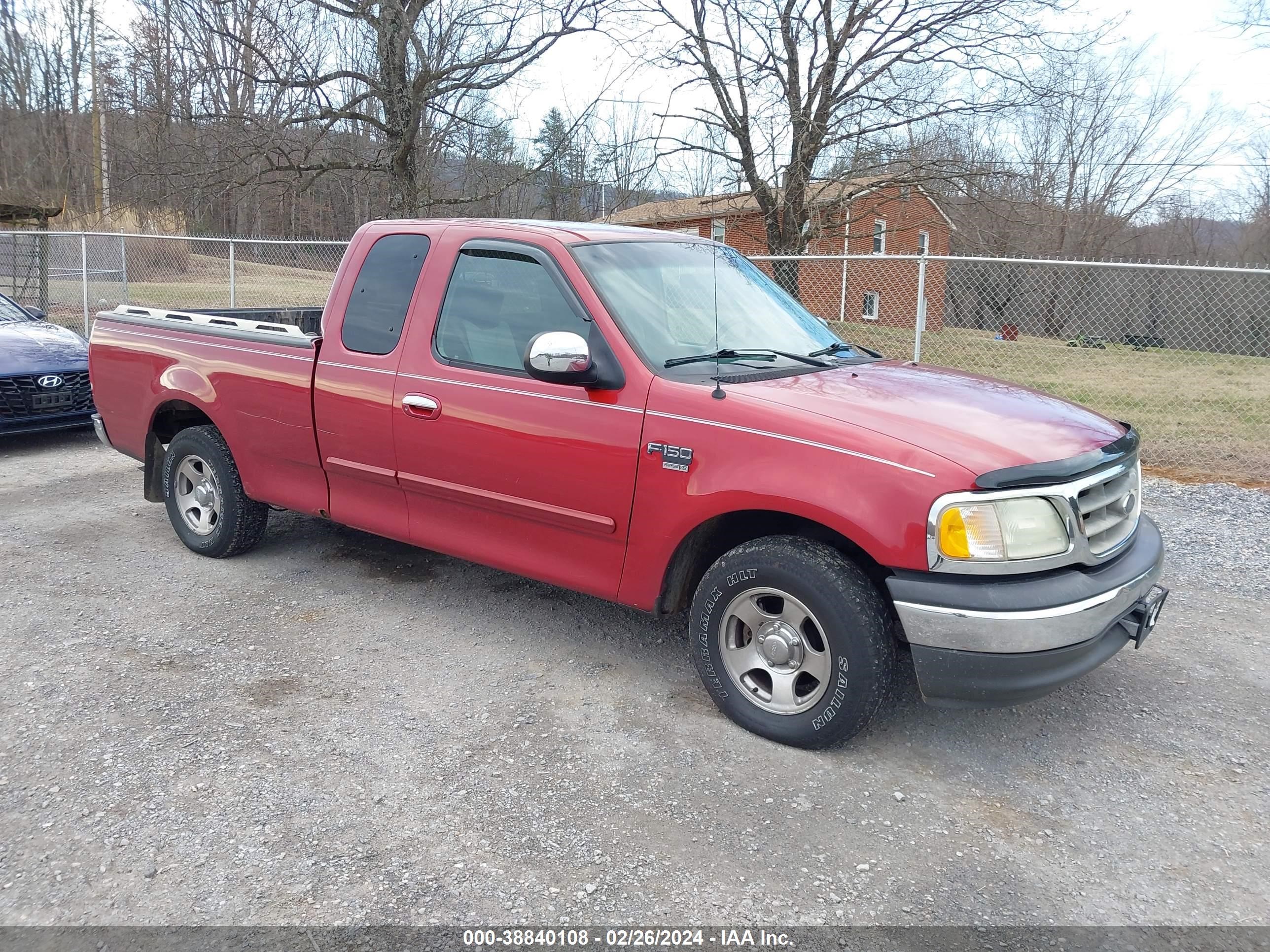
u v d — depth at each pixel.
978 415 3.36
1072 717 3.73
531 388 3.83
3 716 3.57
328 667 4.07
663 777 3.24
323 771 3.24
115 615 4.59
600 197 16.78
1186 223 30.88
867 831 2.95
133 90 16.38
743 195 17.53
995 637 2.94
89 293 16.75
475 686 3.92
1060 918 2.57
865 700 3.18
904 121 15.99
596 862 2.78
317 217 19.16
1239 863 2.82
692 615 3.59
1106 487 3.31
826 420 3.22
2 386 7.75
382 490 4.49
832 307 22.56
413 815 3.00
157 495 5.70
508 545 4.09
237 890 2.64
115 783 3.14
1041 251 26.23
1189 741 3.55
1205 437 9.49
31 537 5.80
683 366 3.66
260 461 4.95
